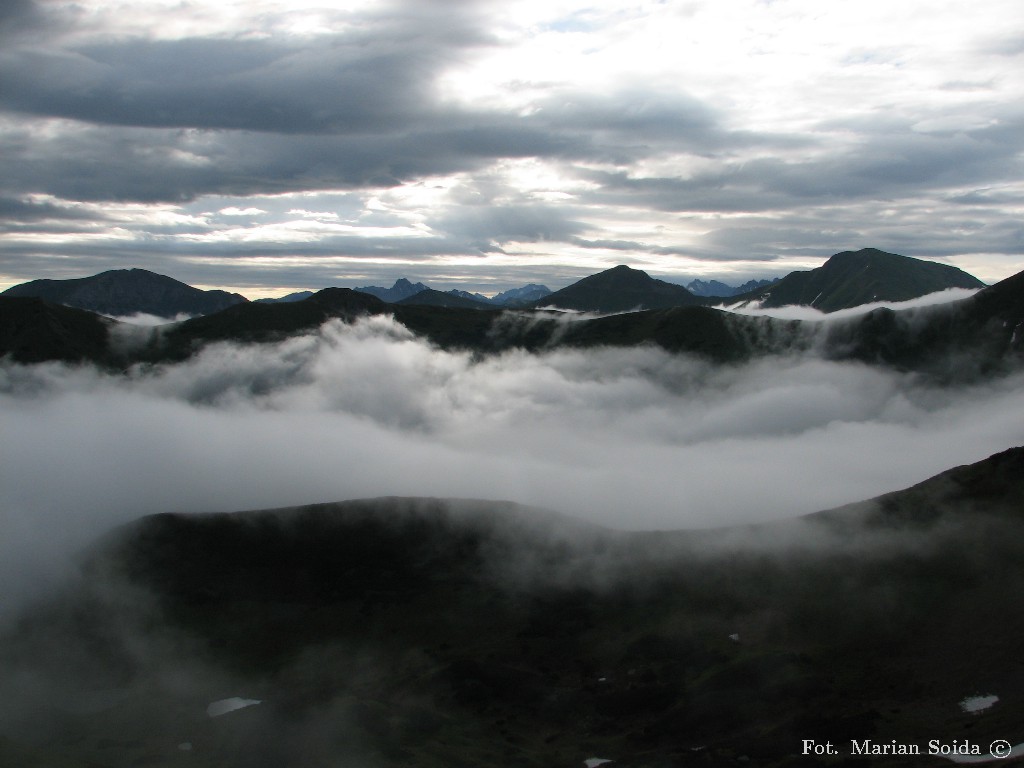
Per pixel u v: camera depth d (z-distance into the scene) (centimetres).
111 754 12200
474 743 12850
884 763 10588
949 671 12556
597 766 12056
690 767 11494
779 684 12962
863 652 13600
